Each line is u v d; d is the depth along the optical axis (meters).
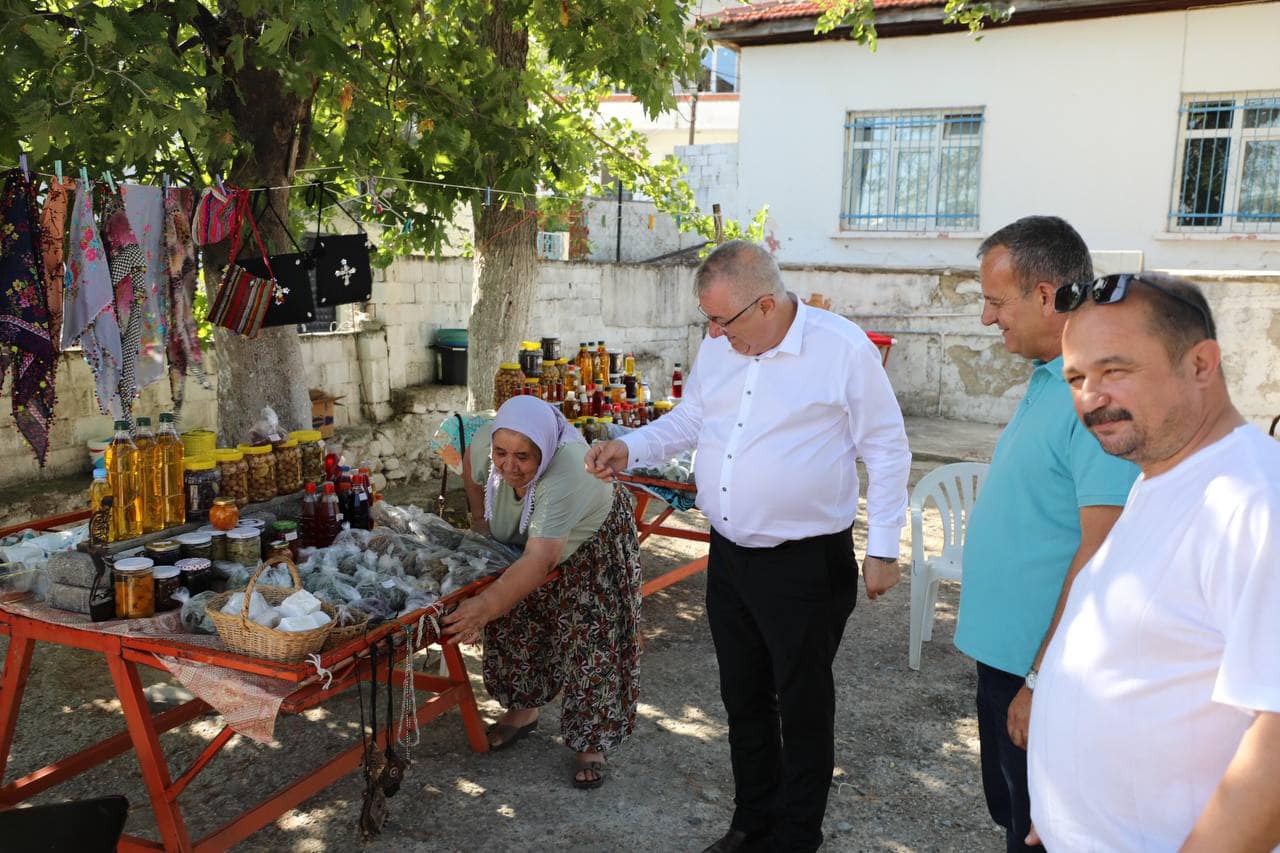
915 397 11.17
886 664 4.57
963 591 2.31
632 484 4.61
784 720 2.84
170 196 3.36
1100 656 1.42
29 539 3.12
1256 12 10.23
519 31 5.75
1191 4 10.40
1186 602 1.31
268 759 3.62
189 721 3.61
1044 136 11.29
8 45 3.28
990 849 3.14
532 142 5.20
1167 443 1.36
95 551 2.84
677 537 5.95
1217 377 1.35
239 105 4.26
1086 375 1.39
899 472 2.79
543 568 3.08
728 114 17.53
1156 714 1.35
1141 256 10.41
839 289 11.35
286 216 4.41
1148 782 1.37
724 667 2.98
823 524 2.75
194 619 2.67
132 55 3.47
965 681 4.41
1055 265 2.08
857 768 3.63
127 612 2.70
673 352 10.98
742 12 12.16
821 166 12.38
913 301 11.03
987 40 11.33
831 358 2.68
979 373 10.82
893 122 12.02
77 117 3.44
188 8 3.90
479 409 6.06
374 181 4.67
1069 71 11.05
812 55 12.16
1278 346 9.45
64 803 2.07
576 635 3.39
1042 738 1.54
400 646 2.76
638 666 3.53
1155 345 1.33
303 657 2.48
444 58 5.16
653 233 13.30
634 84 5.25
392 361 7.52
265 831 3.16
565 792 3.42
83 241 3.09
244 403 4.59
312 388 6.88
